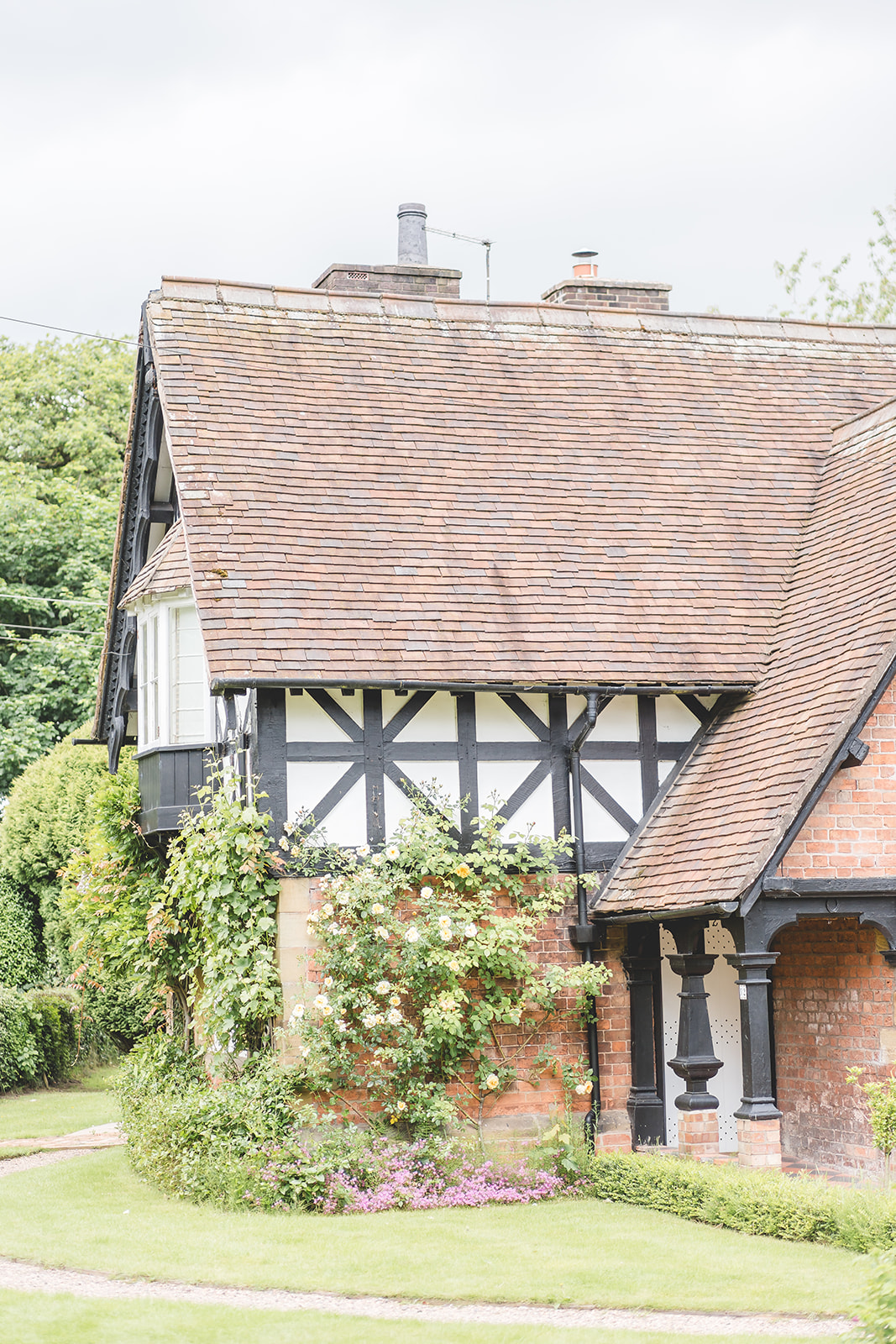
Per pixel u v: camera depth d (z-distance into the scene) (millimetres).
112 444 33906
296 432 14188
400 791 12453
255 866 11781
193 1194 11297
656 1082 13227
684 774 13172
